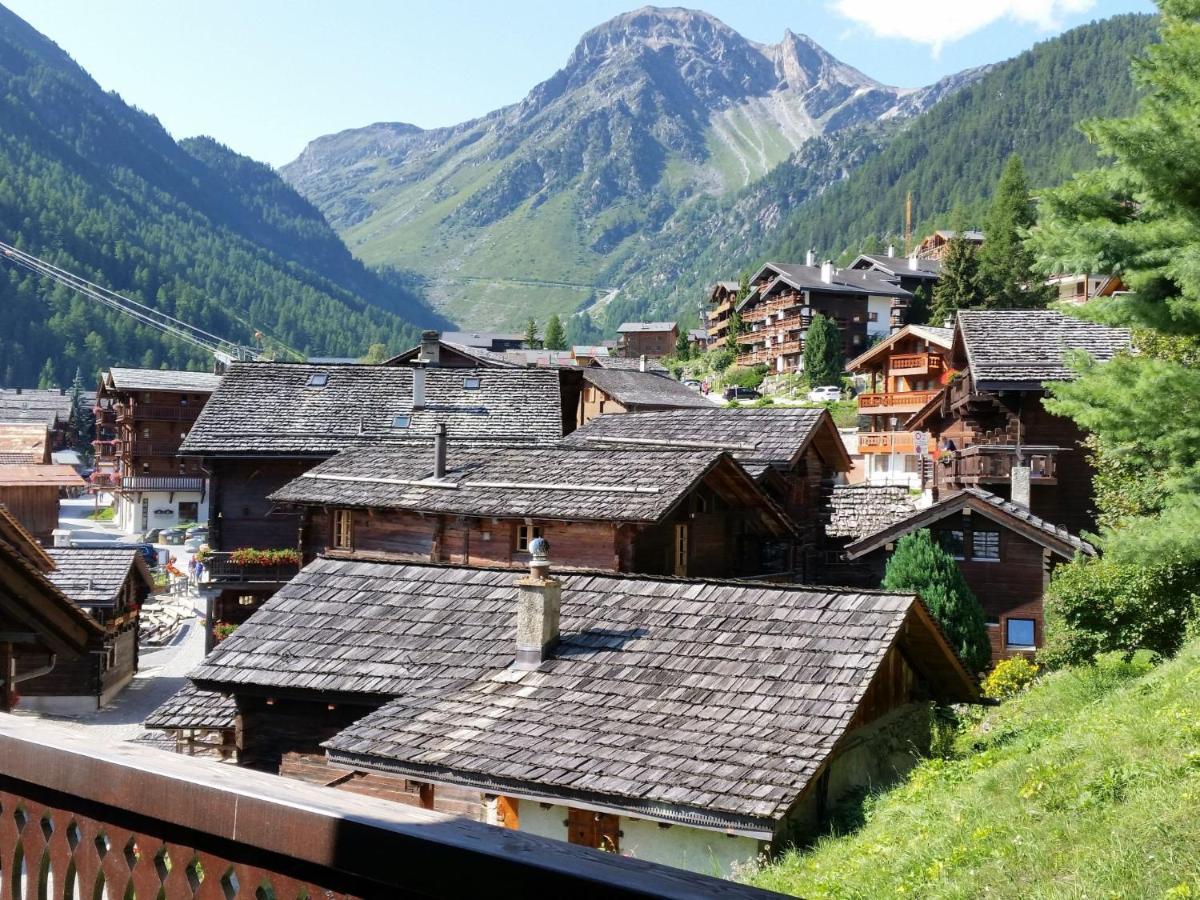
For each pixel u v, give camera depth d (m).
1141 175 10.77
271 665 18.03
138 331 188.75
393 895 2.86
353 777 16.95
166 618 50.09
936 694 19.00
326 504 28.02
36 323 179.12
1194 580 19.97
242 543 36.12
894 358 63.53
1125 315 11.82
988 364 33.38
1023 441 34.00
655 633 16.64
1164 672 15.98
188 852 3.34
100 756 3.54
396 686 16.92
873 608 16.05
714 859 13.66
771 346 103.75
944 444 41.59
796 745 13.83
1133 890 8.20
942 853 10.55
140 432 78.25
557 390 39.84
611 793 13.34
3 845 3.97
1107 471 25.91
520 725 15.14
